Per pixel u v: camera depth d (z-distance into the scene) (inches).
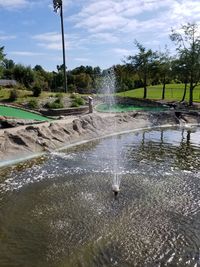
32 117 1179.9
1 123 951.6
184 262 357.1
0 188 564.1
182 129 1264.8
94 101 1759.4
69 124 1013.2
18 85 2185.0
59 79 3041.3
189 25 1797.5
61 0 1993.1
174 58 1940.2
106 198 516.7
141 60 2129.7
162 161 755.4
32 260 355.9
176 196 528.1
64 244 385.7
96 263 351.6
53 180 605.0
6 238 398.6
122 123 1229.1
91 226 426.6
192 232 417.1
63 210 473.4
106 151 857.5
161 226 430.3
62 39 2027.6
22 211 471.8
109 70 2583.7
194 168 697.0
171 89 2684.5
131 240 395.9
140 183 587.2
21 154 764.0
